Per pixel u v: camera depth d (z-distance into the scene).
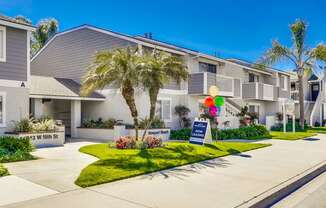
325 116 42.44
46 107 22.56
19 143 12.87
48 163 10.88
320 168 11.12
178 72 16.81
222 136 20.84
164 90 22.19
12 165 10.48
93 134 20.17
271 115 33.91
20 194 7.14
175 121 23.11
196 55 24.34
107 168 9.70
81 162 11.09
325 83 43.03
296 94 40.81
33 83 20.78
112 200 6.82
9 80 15.41
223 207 6.52
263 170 10.35
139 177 8.97
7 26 15.34
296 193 8.33
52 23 39.78
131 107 15.66
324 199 7.73
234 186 8.19
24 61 15.98
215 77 24.00
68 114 22.48
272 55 31.52
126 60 15.14
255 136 22.83
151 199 6.95
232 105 28.52
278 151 15.01
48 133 16.12
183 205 6.59
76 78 24.55
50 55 27.19
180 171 9.89
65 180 8.44
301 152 14.77
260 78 35.19
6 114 15.28
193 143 16.31
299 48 31.58
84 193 7.29
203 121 16.52
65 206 6.37
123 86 15.31
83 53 24.20
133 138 15.20
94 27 23.42
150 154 12.48
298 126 32.34
